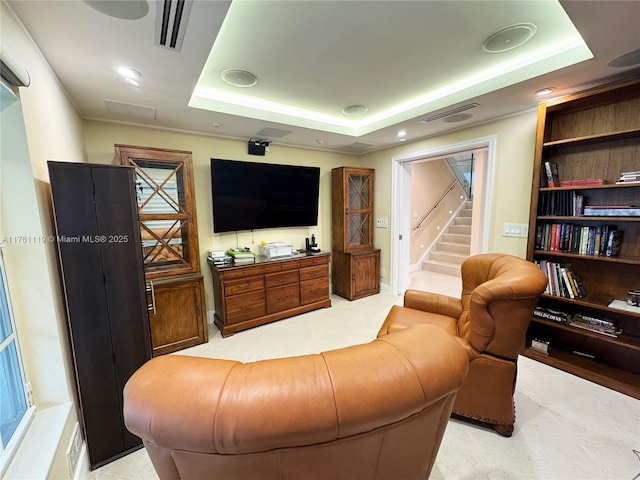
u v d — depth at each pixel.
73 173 1.36
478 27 1.54
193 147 3.06
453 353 0.74
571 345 2.38
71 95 1.97
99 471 1.45
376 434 0.66
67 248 1.36
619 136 1.97
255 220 3.41
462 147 3.06
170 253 2.66
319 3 1.32
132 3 1.10
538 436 1.58
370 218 4.25
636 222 2.02
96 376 1.46
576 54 1.70
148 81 1.80
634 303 1.96
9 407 1.13
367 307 3.70
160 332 2.50
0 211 1.16
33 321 1.26
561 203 2.27
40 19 1.18
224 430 0.56
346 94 2.44
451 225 6.42
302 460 0.64
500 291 1.45
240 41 1.63
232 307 2.91
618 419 1.69
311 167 3.77
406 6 1.36
